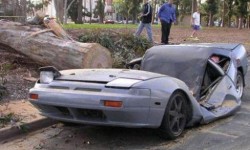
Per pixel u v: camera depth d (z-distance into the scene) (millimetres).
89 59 10281
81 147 6918
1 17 17172
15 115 7887
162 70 8562
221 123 8125
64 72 7375
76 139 7273
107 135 7430
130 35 14703
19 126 7445
